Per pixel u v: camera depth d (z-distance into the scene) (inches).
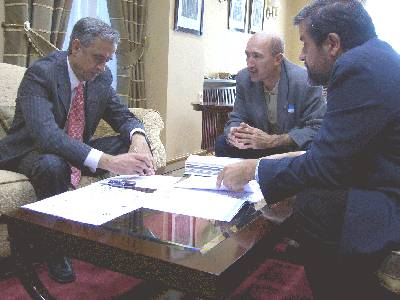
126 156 57.9
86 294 59.3
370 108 35.3
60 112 68.8
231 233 36.6
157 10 156.2
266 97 89.1
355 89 36.0
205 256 31.5
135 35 150.0
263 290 63.6
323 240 39.0
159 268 30.9
